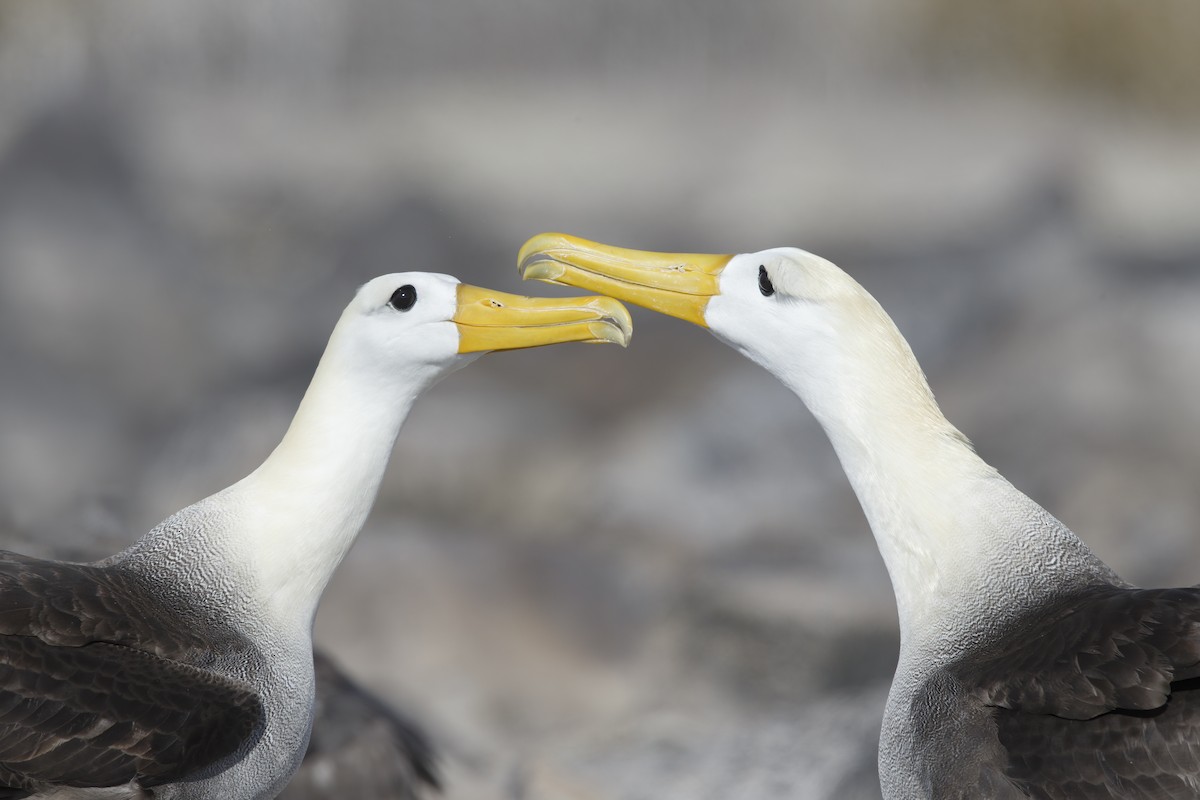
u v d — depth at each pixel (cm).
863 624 1301
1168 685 616
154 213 2483
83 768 688
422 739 1012
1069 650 654
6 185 2391
